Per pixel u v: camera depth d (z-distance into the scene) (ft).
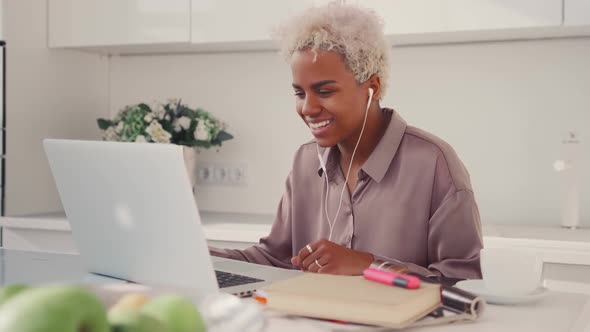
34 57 9.11
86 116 9.98
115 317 1.77
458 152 8.57
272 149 9.45
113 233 3.47
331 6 4.84
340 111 4.74
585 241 6.67
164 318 1.89
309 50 4.69
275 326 2.64
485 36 8.04
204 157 9.79
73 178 3.55
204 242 3.01
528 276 3.37
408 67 8.75
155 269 3.31
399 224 4.91
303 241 5.41
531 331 2.81
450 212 4.69
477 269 4.38
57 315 1.53
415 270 4.08
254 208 9.55
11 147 8.86
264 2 8.16
